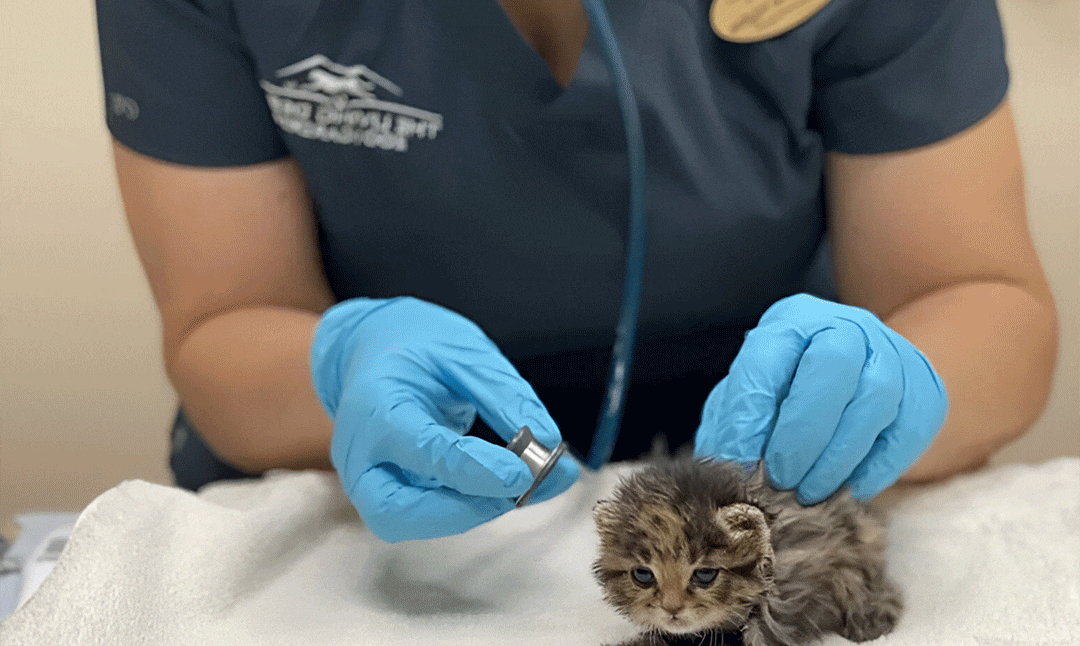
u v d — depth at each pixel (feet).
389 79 3.23
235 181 3.56
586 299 3.59
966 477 3.23
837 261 3.85
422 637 2.27
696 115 3.30
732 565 2.18
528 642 2.25
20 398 6.13
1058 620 2.23
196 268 3.61
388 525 2.52
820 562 2.35
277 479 3.18
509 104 3.22
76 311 6.02
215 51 3.33
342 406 2.69
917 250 3.51
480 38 3.15
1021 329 3.34
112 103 3.47
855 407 2.57
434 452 2.43
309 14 3.17
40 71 5.56
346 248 3.66
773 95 3.34
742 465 2.51
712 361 3.89
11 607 3.05
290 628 2.31
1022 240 3.51
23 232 5.82
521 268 3.52
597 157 3.28
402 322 2.89
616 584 2.31
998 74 3.37
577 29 3.32
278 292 3.72
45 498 6.35
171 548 2.54
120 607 2.26
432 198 3.38
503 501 2.50
